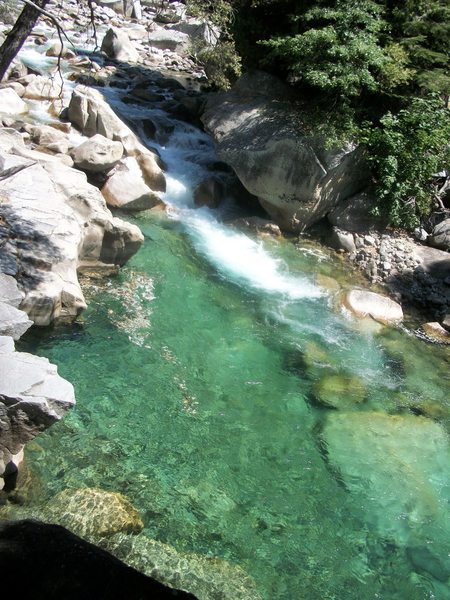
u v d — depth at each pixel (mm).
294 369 10289
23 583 4887
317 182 13688
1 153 11680
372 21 13352
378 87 14102
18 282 8844
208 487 7672
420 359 11328
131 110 17547
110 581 5039
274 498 7762
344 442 8938
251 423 8906
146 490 7375
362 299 12453
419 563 7285
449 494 8383
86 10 25594
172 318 10648
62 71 19438
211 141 17297
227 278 12453
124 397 8688
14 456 6988
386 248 14047
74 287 9477
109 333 9781
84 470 7383
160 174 14695
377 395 10109
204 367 9766
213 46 15766
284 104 14789
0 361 6707
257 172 14133
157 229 13344
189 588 6258
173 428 8422
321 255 13992
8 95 15477
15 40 9531
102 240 10906
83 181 11914
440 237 14289
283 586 6668
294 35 14094
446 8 13945
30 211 10219
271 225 14422
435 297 13008
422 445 9195
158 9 16953
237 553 6902
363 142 13664
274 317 11586
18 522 5617
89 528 6562
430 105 14078
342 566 7066
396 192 13969
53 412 6434
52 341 9289
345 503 7906
